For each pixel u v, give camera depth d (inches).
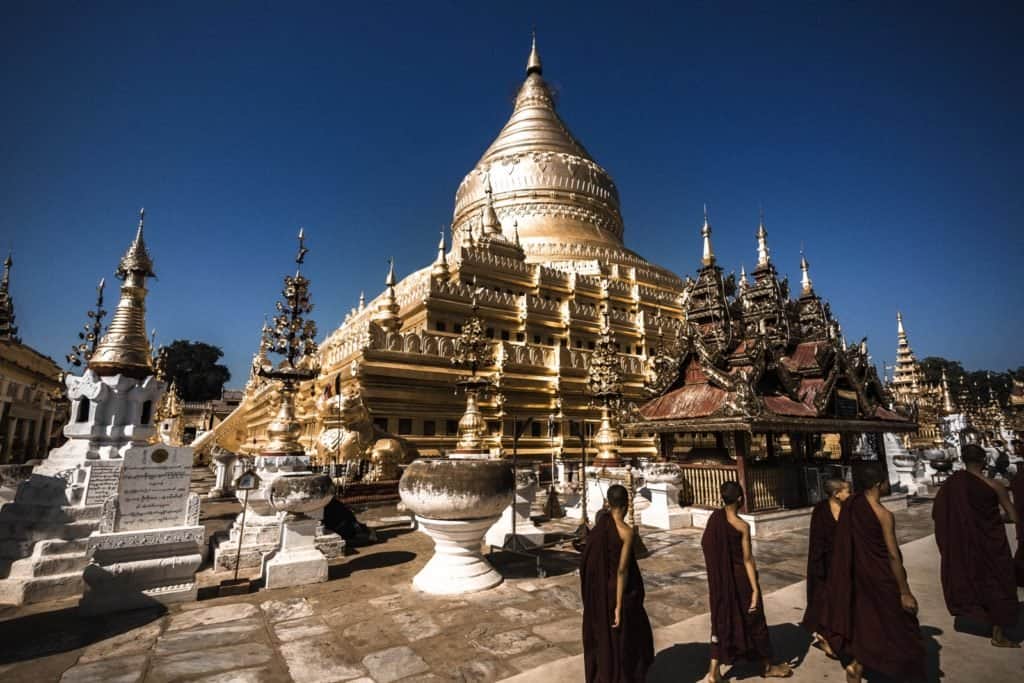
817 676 242.7
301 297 605.0
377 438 991.6
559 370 1401.3
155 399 588.1
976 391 3516.2
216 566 455.2
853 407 787.4
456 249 1768.0
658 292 1996.8
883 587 225.6
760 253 1022.4
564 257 1934.1
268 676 253.6
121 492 418.0
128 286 605.3
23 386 1763.0
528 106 2458.2
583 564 226.8
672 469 651.5
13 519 430.9
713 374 690.2
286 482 415.5
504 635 300.8
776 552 508.4
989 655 266.4
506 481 402.9
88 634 305.4
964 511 288.5
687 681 239.8
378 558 487.5
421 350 1214.9
